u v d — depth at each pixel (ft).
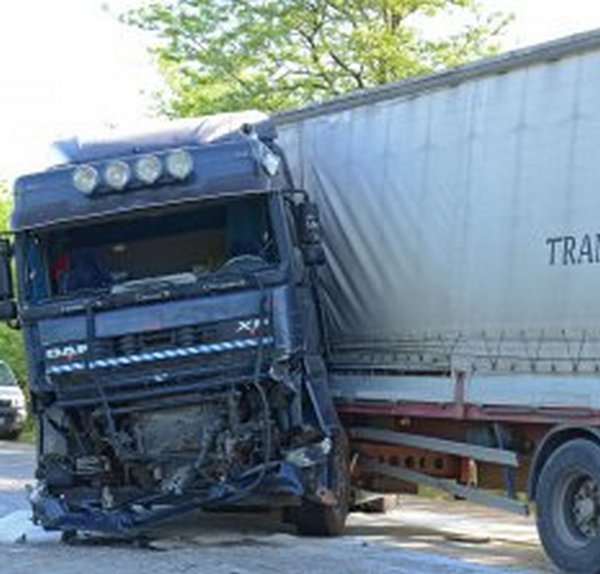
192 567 33.94
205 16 85.61
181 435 38.06
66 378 38.29
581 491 33.42
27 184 39.06
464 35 82.84
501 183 36.83
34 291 38.96
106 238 39.68
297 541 39.55
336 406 43.47
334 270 43.96
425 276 39.91
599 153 33.45
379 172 42.16
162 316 37.78
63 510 39.14
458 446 39.09
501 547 39.81
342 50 82.64
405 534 42.57
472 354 37.78
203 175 38.24
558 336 34.45
